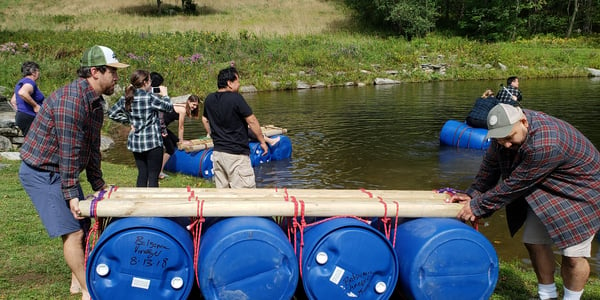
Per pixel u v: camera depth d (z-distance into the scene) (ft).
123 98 20.71
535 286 14.05
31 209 19.58
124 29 103.60
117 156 33.12
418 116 47.91
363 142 36.24
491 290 11.28
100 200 11.09
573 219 10.87
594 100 55.52
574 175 10.84
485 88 72.64
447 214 11.70
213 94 18.30
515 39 118.73
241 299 10.56
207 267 10.37
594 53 100.32
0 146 30.48
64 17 115.75
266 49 89.86
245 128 18.31
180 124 27.71
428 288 10.98
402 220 12.20
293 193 12.87
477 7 122.62
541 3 125.80
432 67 91.09
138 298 10.65
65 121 10.91
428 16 114.11
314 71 83.76
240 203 11.09
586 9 128.06
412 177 27.17
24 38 77.10
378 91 71.36
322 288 10.98
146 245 10.52
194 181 26.25
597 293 13.61
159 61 74.28
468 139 33.76
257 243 10.49
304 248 11.08
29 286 13.24
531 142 10.65
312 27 121.08
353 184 25.93
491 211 11.42
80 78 11.51
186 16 129.49
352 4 129.18
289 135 39.37
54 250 15.65
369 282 11.18
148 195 12.40
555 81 80.64
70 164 10.98
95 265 10.52
